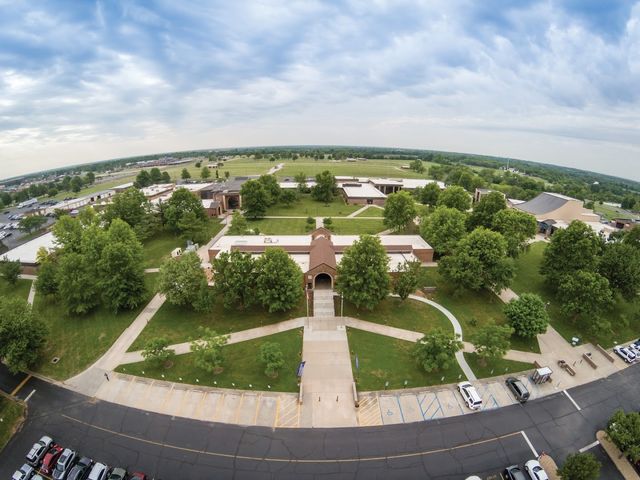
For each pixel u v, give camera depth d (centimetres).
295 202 15538
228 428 4191
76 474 3650
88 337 5853
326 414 4344
